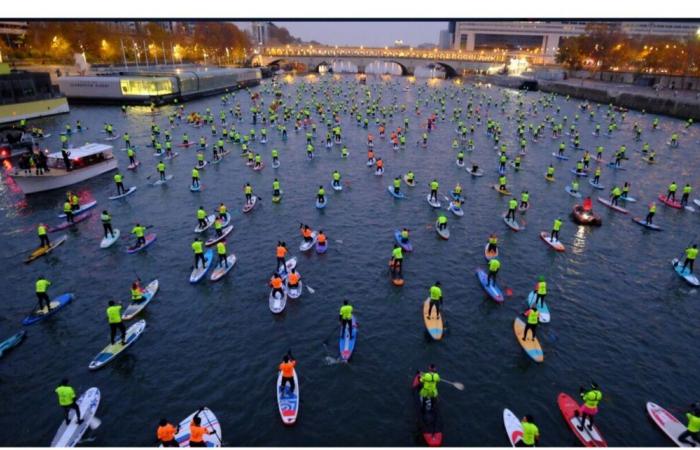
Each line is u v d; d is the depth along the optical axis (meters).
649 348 24.67
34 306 27.52
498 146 71.00
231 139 71.06
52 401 20.72
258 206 43.91
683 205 44.41
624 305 28.47
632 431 19.47
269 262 32.81
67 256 33.44
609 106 108.00
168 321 26.11
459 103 120.75
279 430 19.30
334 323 26.14
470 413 20.28
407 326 25.97
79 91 109.50
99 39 149.25
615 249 35.81
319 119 92.00
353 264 32.72
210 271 31.38
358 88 155.88
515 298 28.86
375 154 65.00
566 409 20.27
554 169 57.94
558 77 161.62
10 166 55.88
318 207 43.19
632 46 152.25
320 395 21.11
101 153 52.66
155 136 71.88
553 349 24.34
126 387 21.48
